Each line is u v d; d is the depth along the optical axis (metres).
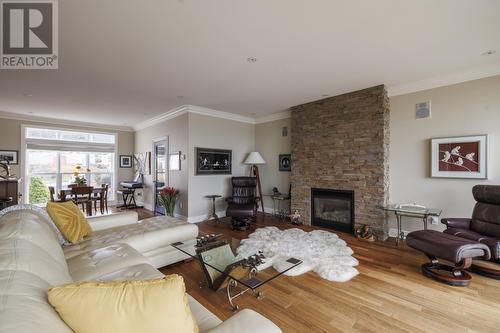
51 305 0.82
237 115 5.90
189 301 1.41
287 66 3.07
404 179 3.86
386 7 1.94
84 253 2.12
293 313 1.97
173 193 5.16
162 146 6.04
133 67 3.06
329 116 4.44
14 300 0.74
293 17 2.07
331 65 3.05
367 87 3.89
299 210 4.94
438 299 2.15
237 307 2.05
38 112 5.52
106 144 7.19
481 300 2.13
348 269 2.65
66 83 3.60
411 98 3.78
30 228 1.43
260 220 5.20
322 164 4.56
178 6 1.91
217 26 2.20
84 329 0.80
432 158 3.57
